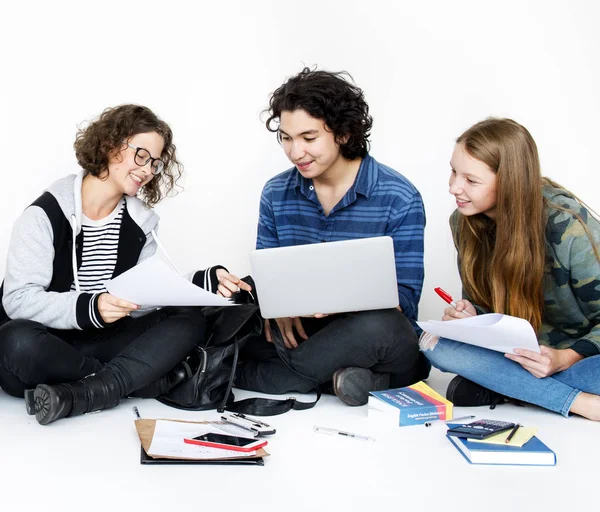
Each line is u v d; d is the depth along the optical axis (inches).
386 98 150.6
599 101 152.2
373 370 95.5
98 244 95.4
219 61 149.3
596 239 89.0
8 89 142.9
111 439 76.5
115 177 93.3
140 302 84.2
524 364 87.1
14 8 143.2
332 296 86.7
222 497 62.0
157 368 87.0
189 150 148.1
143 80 148.0
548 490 65.2
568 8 151.9
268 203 103.7
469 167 90.4
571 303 92.0
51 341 85.0
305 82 91.4
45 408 79.5
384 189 97.1
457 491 64.5
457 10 151.0
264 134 149.8
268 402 89.0
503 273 91.3
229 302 81.5
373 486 65.2
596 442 79.4
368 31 150.6
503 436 75.0
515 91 151.9
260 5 149.9
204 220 148.5
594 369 87.0
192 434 75.5
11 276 88.9
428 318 140.9
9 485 63.9
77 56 145.6
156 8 147.9
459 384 93.0
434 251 147.4
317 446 76.2
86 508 59.5
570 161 151.9
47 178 144.3
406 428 83.5
